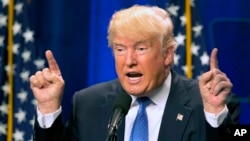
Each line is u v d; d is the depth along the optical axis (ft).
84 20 29.07
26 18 27.66
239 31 29.35
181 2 28.12
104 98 16.12
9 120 27.40
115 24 13.78
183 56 27.81
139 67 13.93
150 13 13.94
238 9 29.35
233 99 15.05
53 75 14.71
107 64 28.78
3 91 27.43
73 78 29.12
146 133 14.67
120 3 28.76
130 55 13.76
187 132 14.64
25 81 27.37
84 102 16.35
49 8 28.81
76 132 15.98
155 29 13.80
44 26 28.76
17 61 27.48
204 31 28.91
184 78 16.19
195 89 15.56
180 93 15.39
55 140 14.88
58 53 28.91
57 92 14.67
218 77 13.48
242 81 29.25
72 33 29.04
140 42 13.74
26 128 27.35
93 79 28.81
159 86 14.94
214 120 13.53
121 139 14.92
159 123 14.96
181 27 27.94
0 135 27.35
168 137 14.65
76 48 29.07
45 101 14.65
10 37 27.55
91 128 15.65
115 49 14.01
